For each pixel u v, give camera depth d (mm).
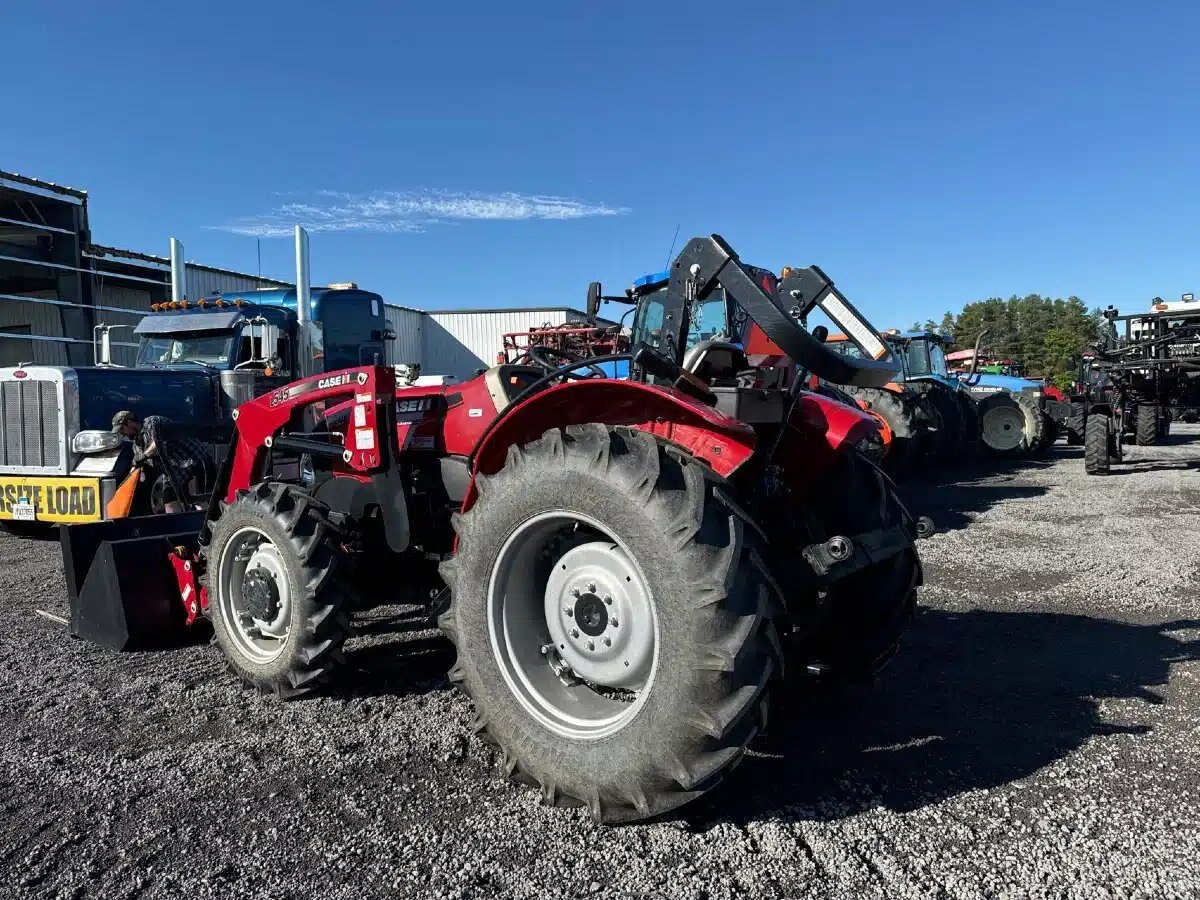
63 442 7012
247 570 3477
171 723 3105
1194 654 3781
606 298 8398
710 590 2053
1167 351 11672
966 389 15094
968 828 2285
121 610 3887
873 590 3137
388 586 3936
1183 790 2494
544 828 2301
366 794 2521
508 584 2547
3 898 2018
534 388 2920
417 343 23953
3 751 2867
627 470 2230
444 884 2047
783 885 2021
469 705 3250
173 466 6426
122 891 2045
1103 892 1986
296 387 3727
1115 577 5297
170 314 8875
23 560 6484
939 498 9352
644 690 2197
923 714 3107
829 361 2301
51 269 13852
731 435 2404
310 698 3354
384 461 3473
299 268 9930
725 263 2492
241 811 2430
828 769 2648
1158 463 12727
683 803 2143
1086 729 2959
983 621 4359
